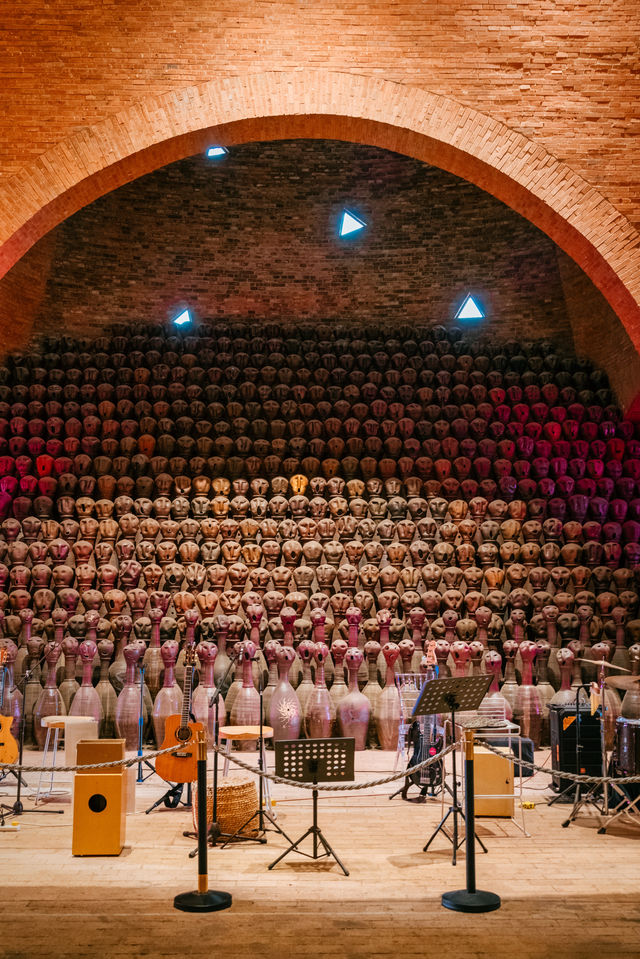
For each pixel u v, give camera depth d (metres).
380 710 9.18
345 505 10.59
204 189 12.98
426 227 13.06
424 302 13.00
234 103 8.19
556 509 10.67
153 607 9.66
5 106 8.09
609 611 10.06
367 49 8.24
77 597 9.77
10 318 11.76
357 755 8.86
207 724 8.50
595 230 8.08
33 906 4.59
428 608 10.05
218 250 13.00
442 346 12.05
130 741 8.78
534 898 4.74
